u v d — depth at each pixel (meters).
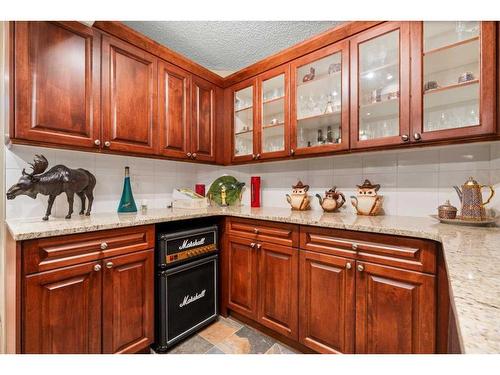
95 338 1.23
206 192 2.62
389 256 1.20
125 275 1.35
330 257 1.38
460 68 1.36
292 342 1.58
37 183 1.28
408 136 1.37
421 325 1.11
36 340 1.06
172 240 1.58
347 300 1.31
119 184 1.97
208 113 2.22
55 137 1.34
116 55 1.59
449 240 0.96
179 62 1.96
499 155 1.38
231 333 1.74
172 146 1.92
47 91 1.31
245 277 1.78
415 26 1.35
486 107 1.17
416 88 1.34
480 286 0.53
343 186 1.94
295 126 1.84
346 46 1.58
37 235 1.05
